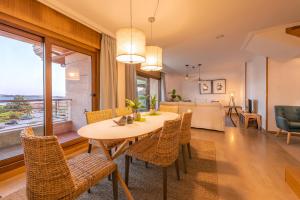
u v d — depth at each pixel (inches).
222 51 196.7
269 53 163.6
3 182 73.9
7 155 93.8
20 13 80.4
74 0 90.6
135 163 94.3
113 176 57.4
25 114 110.0
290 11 105.9
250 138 147.7
